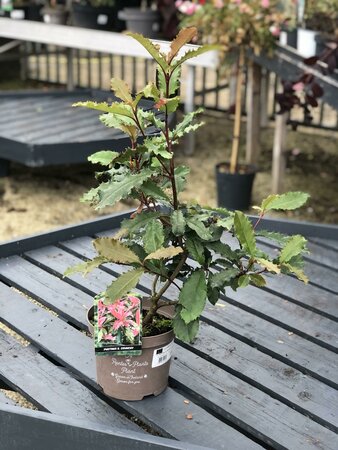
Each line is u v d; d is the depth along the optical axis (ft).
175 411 3.93
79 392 4.11
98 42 12.60
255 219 6.63
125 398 3.98
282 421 3.89
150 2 16.55
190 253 3.72
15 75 17.40
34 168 11.04
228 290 5.48
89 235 6.55
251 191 9.50
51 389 4.13
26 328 4.80
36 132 10.04
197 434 3.75
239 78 9.25
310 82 8.87
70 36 12.96
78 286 5.53
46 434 3.69
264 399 4.09
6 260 5.93
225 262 3.83
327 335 4.83
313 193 10.31
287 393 4.15
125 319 3.75
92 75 17.39
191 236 3.73
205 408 4.11
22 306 5.12
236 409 3.98
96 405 3.99
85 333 4.86
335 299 5.41
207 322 5.00
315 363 4.47
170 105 3.46
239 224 3.67
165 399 4.04
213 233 3.76
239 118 9.25
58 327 4.83
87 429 3.60
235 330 4.87
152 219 3.70
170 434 3.74
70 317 4.99
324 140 12.84
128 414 4.33
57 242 6.33
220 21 9.09
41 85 16.40
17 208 9.39
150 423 3.85
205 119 14.08
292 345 4.70
